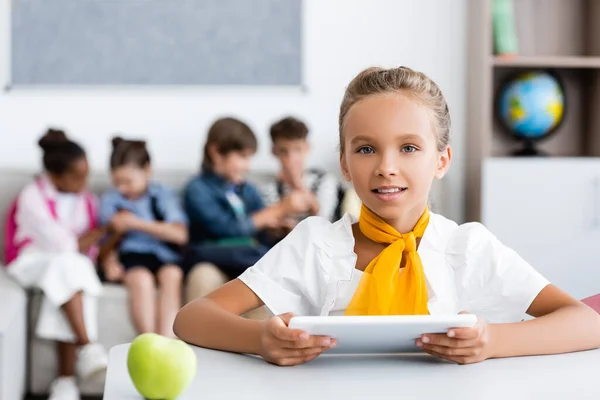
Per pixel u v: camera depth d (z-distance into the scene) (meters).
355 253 1.49
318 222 1.54
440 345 1.22
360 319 1.16
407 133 1.37
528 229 4.12
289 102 4.35
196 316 1.39
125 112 4.30
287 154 3.90
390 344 1.25
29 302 3.41
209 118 4.32
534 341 1.30
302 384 1.15
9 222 3.66
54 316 3.36
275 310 1.47
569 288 4.14
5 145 4.25
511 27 4.22
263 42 4.34
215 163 3.80
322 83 4.37
